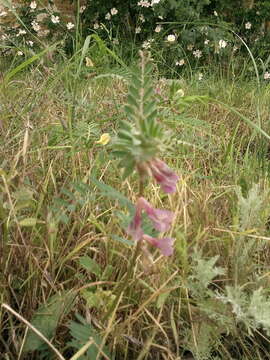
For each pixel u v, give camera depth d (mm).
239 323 1710
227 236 1943
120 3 7668
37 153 2236
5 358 1461
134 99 1214
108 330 1423
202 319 1616
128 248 1783
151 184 2146
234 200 2326
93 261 1611
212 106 3869
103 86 3699
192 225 1999
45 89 2658
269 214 2125
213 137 3139
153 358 1603
